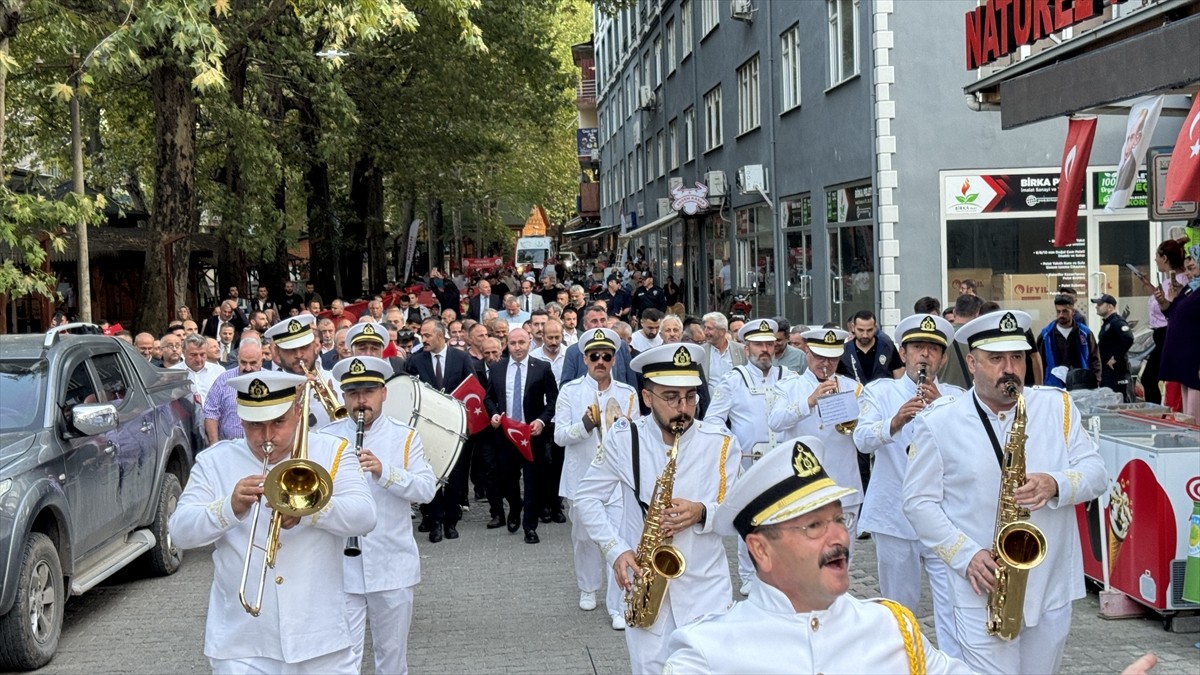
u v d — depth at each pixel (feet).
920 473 16.44
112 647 25.67
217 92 62.54
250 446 15.31
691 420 17.20
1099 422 26.48
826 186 67.36
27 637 23.43
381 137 91.71
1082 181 37.22
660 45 129.39
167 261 63.00
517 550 34.76
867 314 33.42
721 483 17.56
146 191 122.83
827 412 27.27
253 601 14.88
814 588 9.71
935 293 58.49
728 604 17.20
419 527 38.96
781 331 38.14
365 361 20.72
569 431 28.14
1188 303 32.45
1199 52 27.17
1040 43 40.27
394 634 20.93
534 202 206.59
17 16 42.06
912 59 58.03
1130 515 24.49
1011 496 15.65
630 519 18.07
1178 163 28.32
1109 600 25.09
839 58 64.64
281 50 69.41
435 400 28.45
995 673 15.84
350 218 111.86
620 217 176.55
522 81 95.86
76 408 25.70
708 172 93.66
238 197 70.54
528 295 83.30
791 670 9.64
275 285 100.42
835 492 9.70
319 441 15.62
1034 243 58.49
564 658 24.20
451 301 101.65
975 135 58.23
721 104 96.63
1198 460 23.57
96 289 100.53
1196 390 32.55
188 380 36.99
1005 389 15.87
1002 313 15.89
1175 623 23.97
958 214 58.34
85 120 81.46
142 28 42.98
